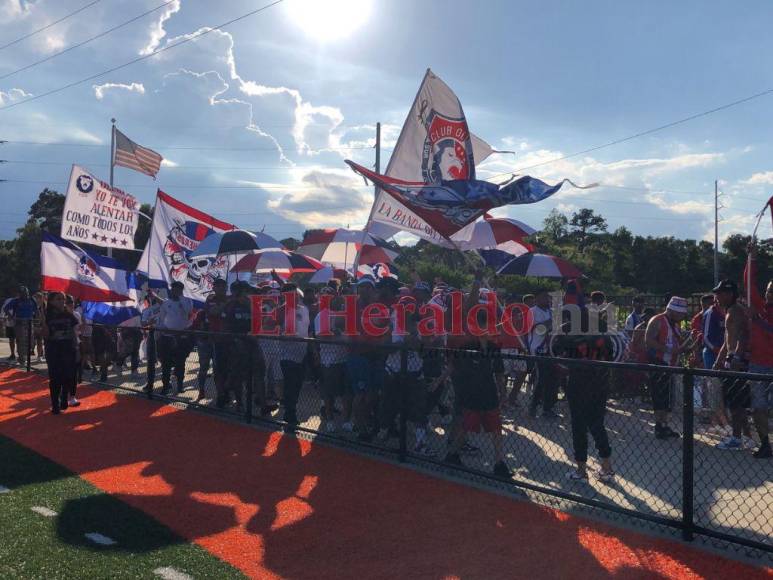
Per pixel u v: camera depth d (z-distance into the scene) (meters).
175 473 7.04
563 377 7.10
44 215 53.56
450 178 10.23
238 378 9.95
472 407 6.88
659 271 60.00
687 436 5.22
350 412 8.88
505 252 13.05
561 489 6.39
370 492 6.41
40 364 16.22
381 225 10.09
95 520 5.51
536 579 4.51
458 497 6.25
